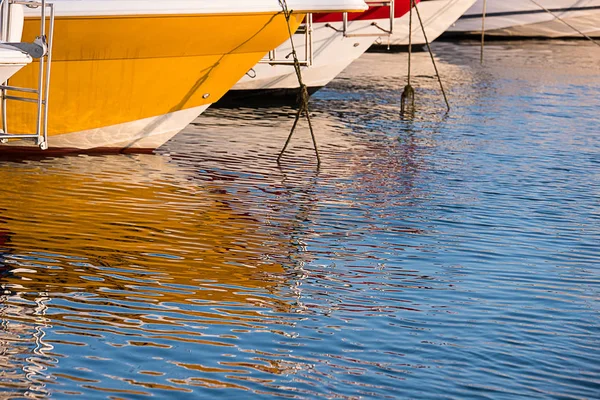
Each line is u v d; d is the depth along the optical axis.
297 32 18.97
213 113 18.00
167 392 6.15
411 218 10.69
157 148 14.04
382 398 6.18
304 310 7.72
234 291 8.13
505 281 8.58
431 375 6.54
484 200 11.58
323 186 12.12
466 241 9.82
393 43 30.14
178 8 12.37
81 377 6.32
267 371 6.52
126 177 12.20
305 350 6.90
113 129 13.35
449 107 18.91
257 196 11.52
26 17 11.78
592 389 6.39
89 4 12.00
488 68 25.70
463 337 7.22
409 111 18.44
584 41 34.00
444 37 34.97
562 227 10.45
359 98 20.11
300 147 14.69
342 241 9.73
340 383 6.37
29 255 8.83
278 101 19.66
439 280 8.55
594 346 7.12
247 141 15.10
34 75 12.48
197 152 14.07
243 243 9.55
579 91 21.20
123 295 7.92
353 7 13.20
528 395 6.27
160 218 10.34
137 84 13.01
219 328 7.27
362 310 7.75
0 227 9.64
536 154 14.44
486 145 15.09
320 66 19.39
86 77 12.70
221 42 12.96
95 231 9.71
